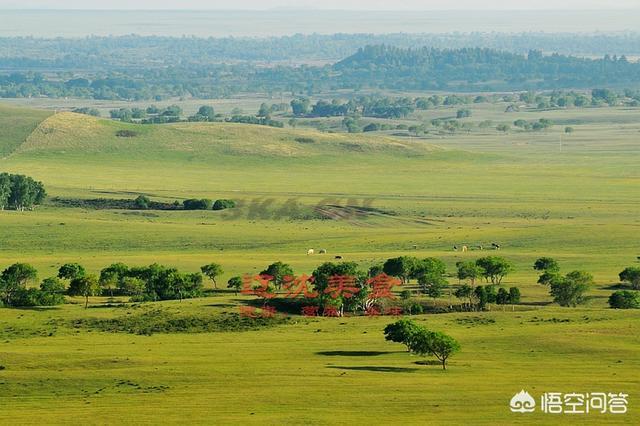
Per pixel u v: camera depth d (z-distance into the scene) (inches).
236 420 5880.9
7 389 6678.2
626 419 5930.1
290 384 6717.5
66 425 5841.5
